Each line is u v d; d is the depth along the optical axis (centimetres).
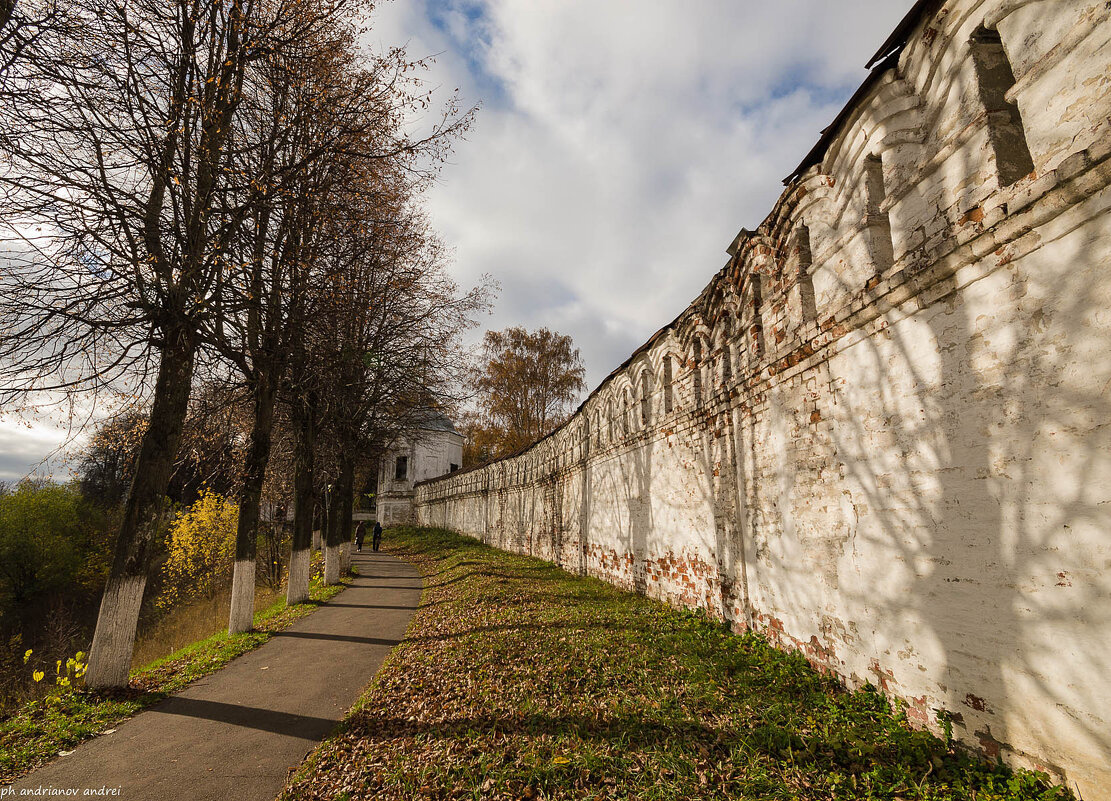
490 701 533
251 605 1013
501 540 2611
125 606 688
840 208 514
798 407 591
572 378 3572
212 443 1116
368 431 1884
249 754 489
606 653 658
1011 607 322
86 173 698
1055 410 298
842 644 499
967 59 367
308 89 884
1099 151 268
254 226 884
